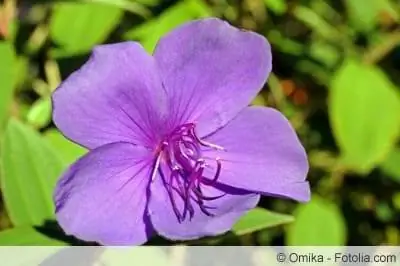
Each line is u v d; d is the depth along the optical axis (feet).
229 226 1.05
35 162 1.28
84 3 1.63
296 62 1.91
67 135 1.08
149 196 1.13
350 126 1.70
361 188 1.93
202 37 1.14
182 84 1.15
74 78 1.07
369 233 1.94
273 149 1.17
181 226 1.10
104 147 1.09
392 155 1.87
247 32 1.15
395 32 1.90
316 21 1.87
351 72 1.73
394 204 1.94
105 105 1.10
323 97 1.94
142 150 1.15
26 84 1.73
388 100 1.71
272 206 1.88
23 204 1.27
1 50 1.46
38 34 1.73
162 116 1.15
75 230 1.05
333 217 1.69
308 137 1.93
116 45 1.10
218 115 1.17
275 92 1.89
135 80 1.11
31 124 1.59
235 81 1.16
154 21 1.63
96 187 1.08
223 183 1.16
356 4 1.76
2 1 1.67
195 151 1.17
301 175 1.16
